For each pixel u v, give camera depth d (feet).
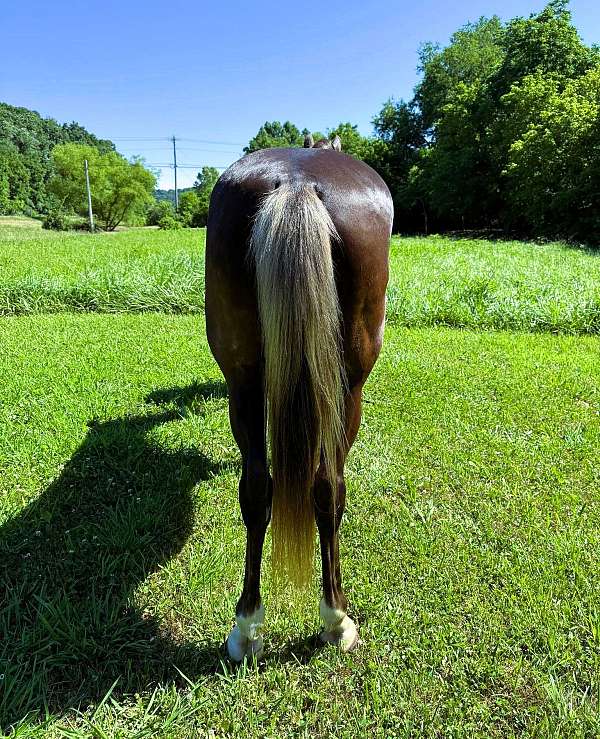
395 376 15.26
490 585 7.27
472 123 102.89
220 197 5.43
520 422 12.41
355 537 8.30
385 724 5.33
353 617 6.73
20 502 8.92
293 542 5.16
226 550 7.96
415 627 6.49
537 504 9.18
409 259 43.42
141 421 12.12
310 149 6.10
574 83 82.28
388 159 139.13
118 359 16.71
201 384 14.51
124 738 5.12
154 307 25.27
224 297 5.23
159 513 8.66
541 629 6.39
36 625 6.34
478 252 52.24
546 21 93.30
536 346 19.26
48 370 15.20
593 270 35.42
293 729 5.28
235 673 5.86
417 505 9.06
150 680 5.79
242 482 5.48
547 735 5.12
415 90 135.85
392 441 11.39
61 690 5.69
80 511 8.81
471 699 5.50
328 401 4.78
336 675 5.86
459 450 11.01
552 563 7.63
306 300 4.47
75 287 25.57
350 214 5.02
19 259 41.06
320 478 5.36
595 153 70.38
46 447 10.55
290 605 6.69
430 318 23.02
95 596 6.98
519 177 83.05
